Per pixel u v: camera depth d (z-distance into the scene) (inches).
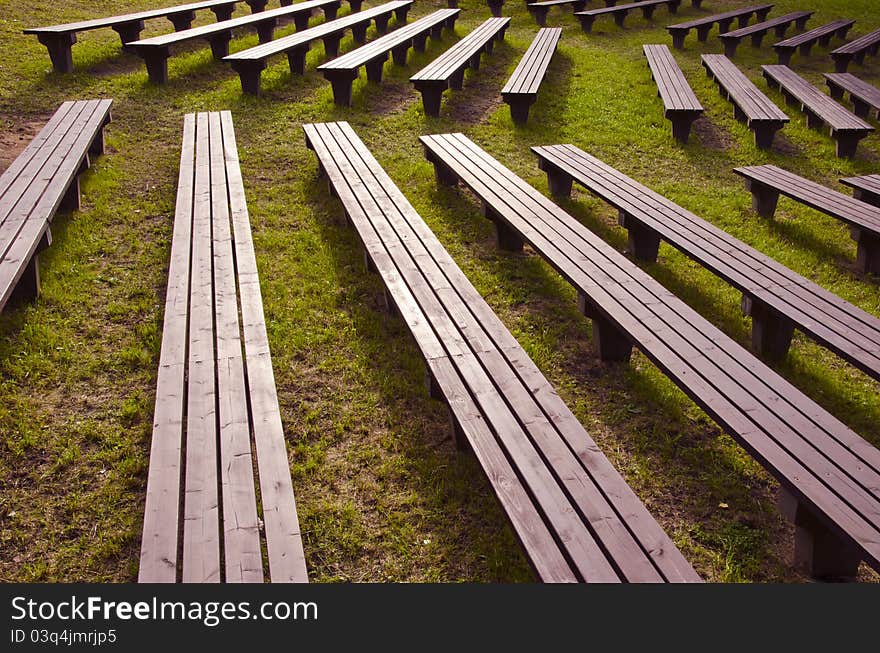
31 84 324.8
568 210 250.8
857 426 149.4
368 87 368.8
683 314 149.3
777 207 269.1
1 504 117.0
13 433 131.0
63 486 121.5
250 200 236.5
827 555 110.1
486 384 123.1
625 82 418.0
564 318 183.3
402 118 330.0
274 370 154.7
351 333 169.6
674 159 309.0
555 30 503.5
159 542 86.9
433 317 144.6
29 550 110.0
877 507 96.4
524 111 329.4
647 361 168.9
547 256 175.2
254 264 163.3
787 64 493.4
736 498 128.5
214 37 382.9
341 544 114.7
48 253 191.6
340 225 223.0
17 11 425.7
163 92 331.0
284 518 92.1
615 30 565.0
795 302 156.9
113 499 119.3
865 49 482.6
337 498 123.6
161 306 175.0
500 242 214.7
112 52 383.2
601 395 154.9
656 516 123.6
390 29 514.9
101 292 179.5
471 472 129.2
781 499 110.0
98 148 263.4
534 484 100.3
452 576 110.4
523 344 169.5
